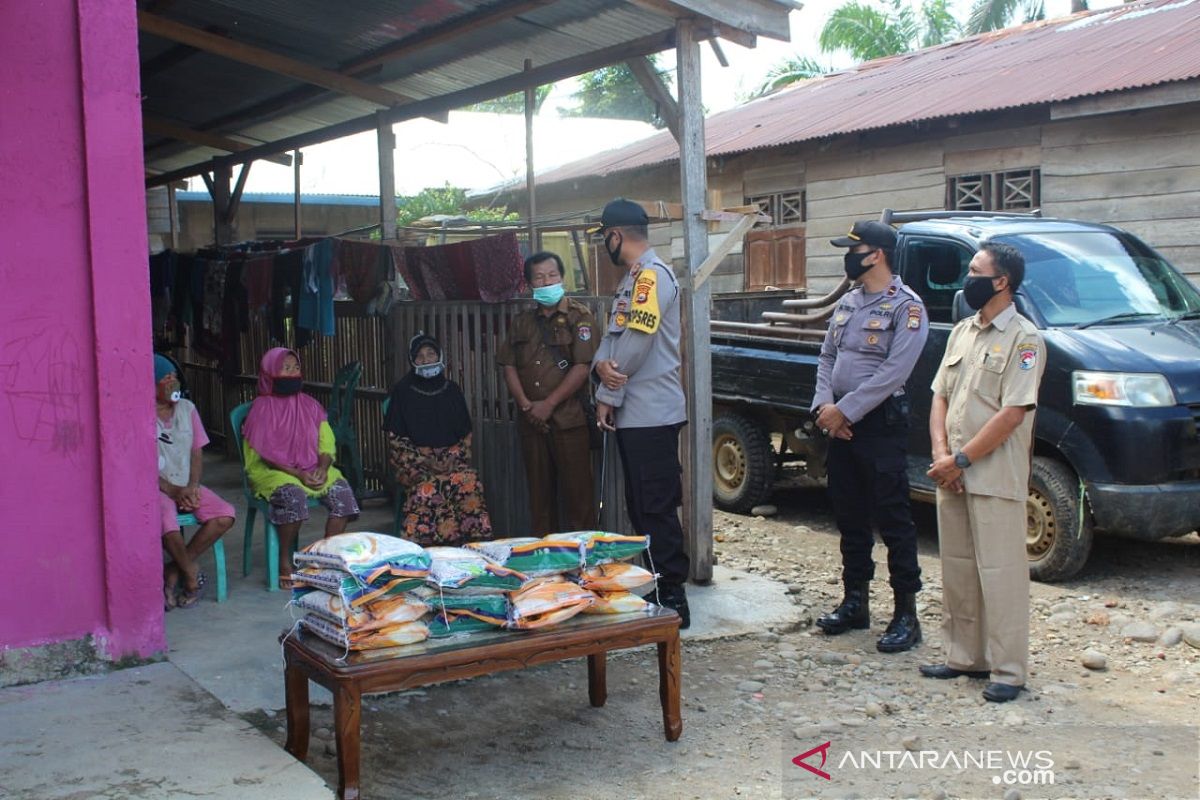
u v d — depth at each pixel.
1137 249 7.16
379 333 7.73
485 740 4.08
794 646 5.20
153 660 4.49
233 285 8.75
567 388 5.52
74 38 4.20
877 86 13.57
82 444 4.30
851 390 5.14
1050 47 12.27
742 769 3.83
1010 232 6.91
